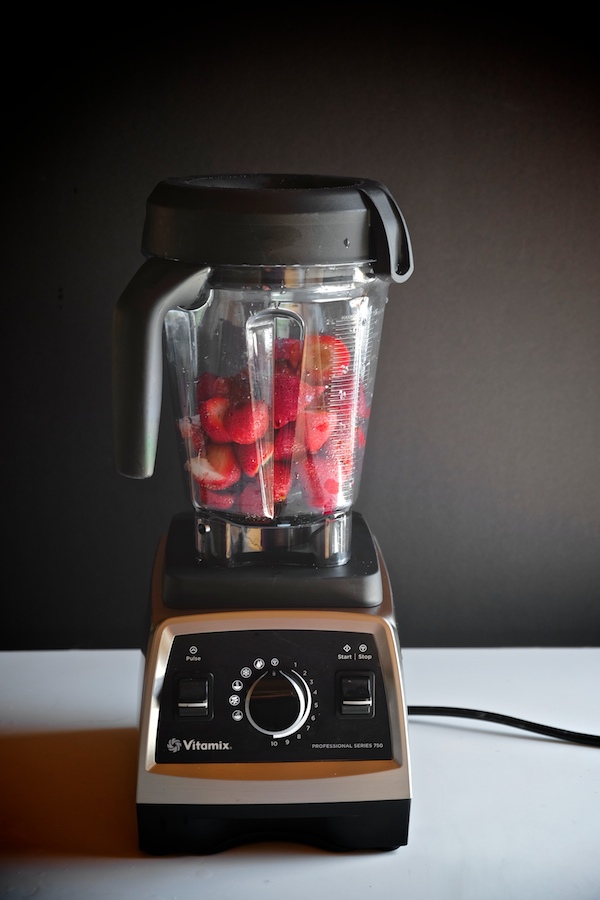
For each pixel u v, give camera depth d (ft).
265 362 2.60
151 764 2.50
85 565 3.86
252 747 2.52
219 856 2.61
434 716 3.35
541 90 3.51
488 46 3.47
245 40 3.44
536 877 2.51
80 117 3.47
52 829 2.72
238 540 2.71
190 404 2.66
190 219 2.36
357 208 2.41
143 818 2.52
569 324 3.71
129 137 3.50
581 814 2.79
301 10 3.42
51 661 3.78
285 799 2.49
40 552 3.84
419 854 2.61
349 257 2.41
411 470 3.84
